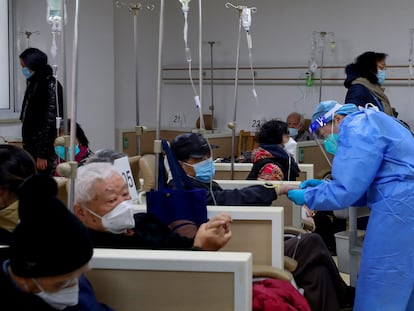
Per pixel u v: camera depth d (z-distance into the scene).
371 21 6.03
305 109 6.51
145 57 7.25
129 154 6.61
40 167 3.89
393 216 2.49
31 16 5.66
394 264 2.50
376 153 2.47
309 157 5.17
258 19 6.75
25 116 4.03
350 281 3.57
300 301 2.07
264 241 2.23
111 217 1.83
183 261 1.59
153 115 7.43
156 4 7.30
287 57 6.60
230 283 1.58
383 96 4.14
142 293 1.62
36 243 1.26
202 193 2.13
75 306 1.45
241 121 6.97
